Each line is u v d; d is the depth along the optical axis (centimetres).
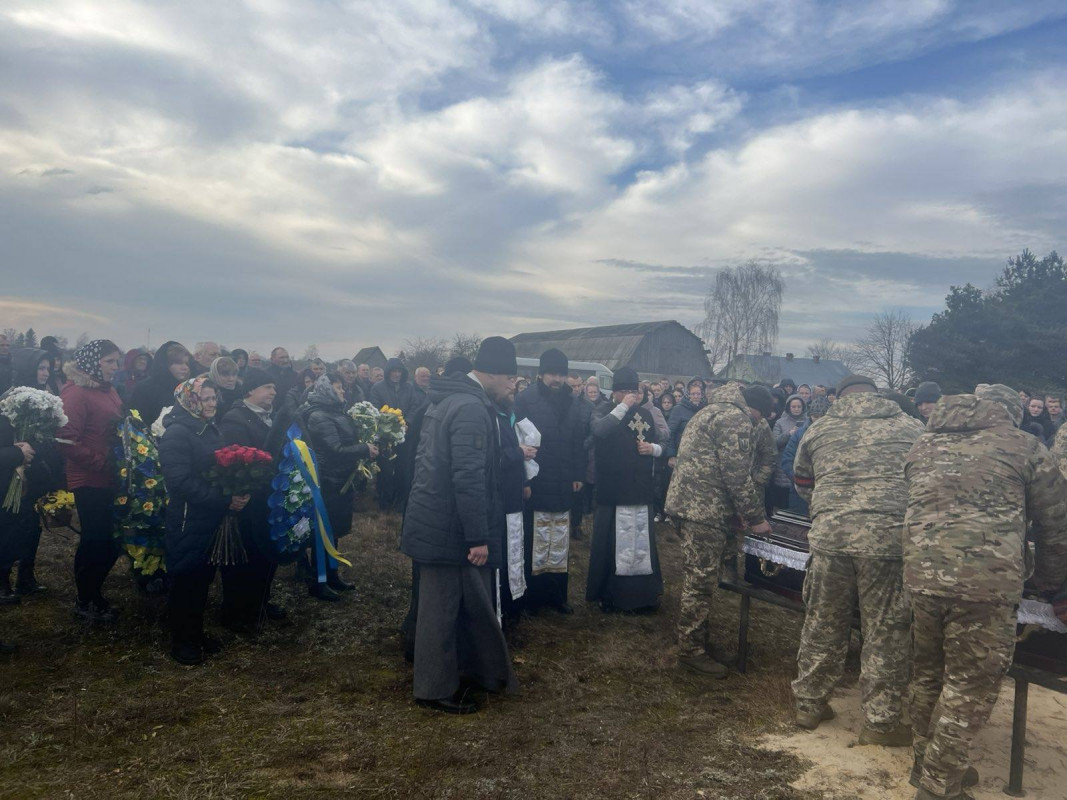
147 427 500
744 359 4362
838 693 419
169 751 314
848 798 298
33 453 434
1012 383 2739
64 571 559
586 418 723
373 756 320
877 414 372
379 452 588
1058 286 3138
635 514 558
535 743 342
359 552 674
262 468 414
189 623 414
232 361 476
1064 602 300
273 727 343
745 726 371
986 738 366
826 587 360
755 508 432
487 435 384
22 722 330
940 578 285
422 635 377
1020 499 290
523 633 502
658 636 511
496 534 393
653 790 303
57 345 965
